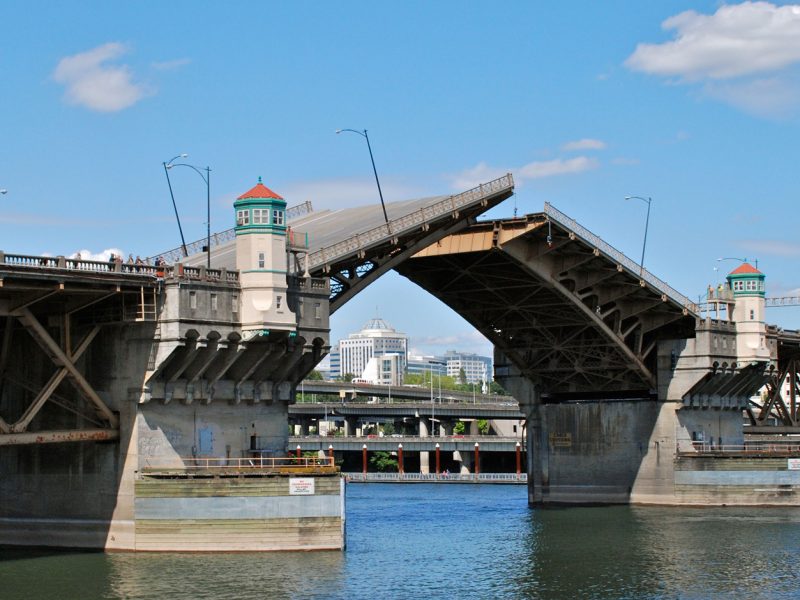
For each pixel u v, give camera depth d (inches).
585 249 3656.5
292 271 2915.8
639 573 2719.0
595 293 3878.0
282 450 2977.4
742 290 4343.0
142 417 2746.1
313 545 2741.1
